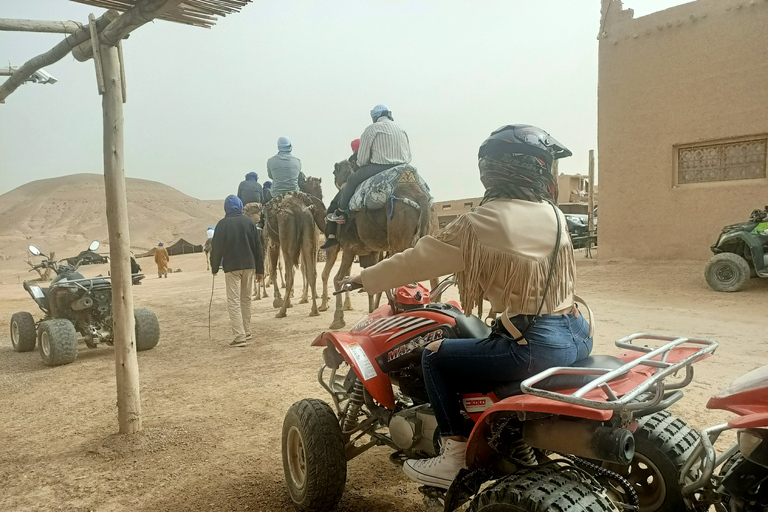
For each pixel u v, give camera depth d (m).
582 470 2.47
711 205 14.34
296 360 7.72
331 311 11.77
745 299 10.63
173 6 4.45
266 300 14.73
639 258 15.62
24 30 7.74
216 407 5.92
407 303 3.72
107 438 5.13
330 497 3.58
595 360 2.70
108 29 4.84
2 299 20.08
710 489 2.64
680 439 3.03
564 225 2.77
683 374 6.05
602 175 16.23
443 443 2.98
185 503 3.94
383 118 9.00
